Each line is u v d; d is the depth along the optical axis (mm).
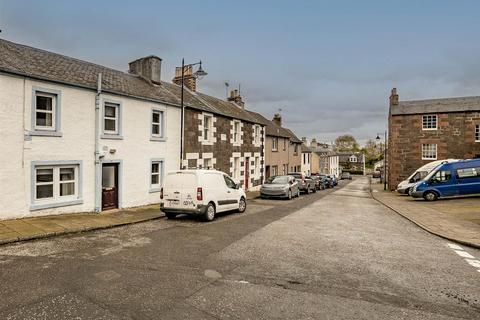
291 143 39125
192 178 11508
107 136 12945
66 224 9695
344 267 6297
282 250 7473
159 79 17812
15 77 9938
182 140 16688
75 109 11781
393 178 32125
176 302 4586
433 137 30422
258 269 6098
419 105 32438
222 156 21266
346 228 10383
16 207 9984
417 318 4234
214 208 12031
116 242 8078
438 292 5121
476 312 4434
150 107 15172
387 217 13469
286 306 4535
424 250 7754
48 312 4203
